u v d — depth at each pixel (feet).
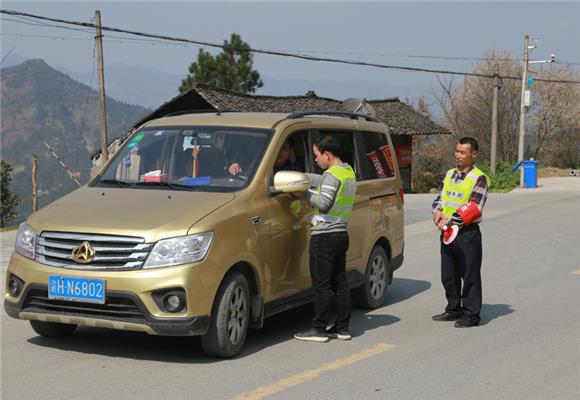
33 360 20.01
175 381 18.26
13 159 522.88
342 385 18.28
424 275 36.11
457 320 25.41
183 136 23.06
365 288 27.40
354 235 26.00
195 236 18.93
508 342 22.94
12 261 20.18
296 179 21.06
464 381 18.81
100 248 18.93
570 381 18.93
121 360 20.06
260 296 21.03
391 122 122.31
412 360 20.70
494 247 45.44
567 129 163.22
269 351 21.31
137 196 20.95
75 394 17.24
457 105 169.48
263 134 22.70
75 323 19.47
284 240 21.93
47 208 20.93
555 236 50.44
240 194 20.92
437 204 25.66
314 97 116.67
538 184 113.09
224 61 144.97
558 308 28.27
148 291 18.47
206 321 19.07
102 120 73.77
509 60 165.58
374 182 27.68
